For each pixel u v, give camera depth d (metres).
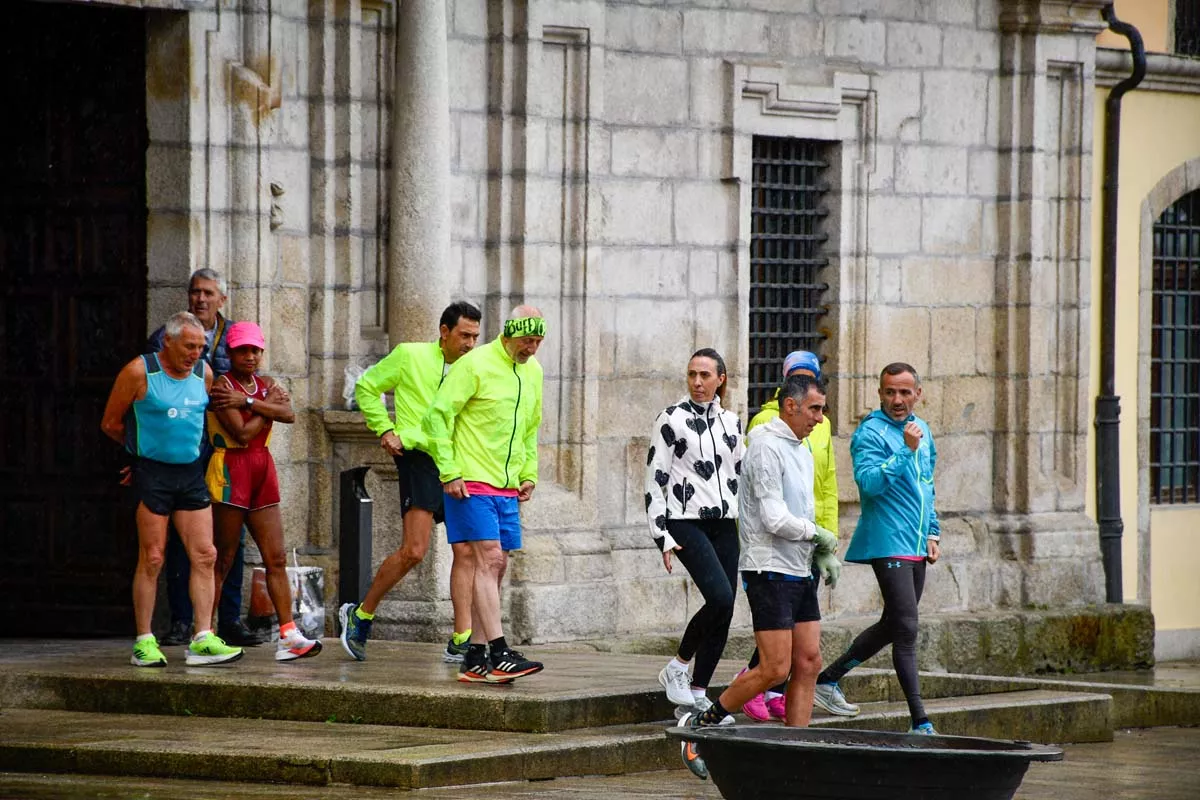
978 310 27.17
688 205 24.44
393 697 17.27
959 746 13.63
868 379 25.97
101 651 19.88
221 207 21.27
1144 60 28.34
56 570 21.72
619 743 16.70
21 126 21.70
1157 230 29.80
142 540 18.48
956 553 26.72
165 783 15.47
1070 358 27.67
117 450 21.52
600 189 23.59
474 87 22.83
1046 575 27.25
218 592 19.50
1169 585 29.64
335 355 22.00
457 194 22.66
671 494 17.14
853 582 25.78
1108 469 28.34
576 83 23.30
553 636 22.80
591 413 23.44
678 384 24.42
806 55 25.42
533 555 22.81
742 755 13.21
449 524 18.11
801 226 25.81
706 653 17.31
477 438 17.98
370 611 19.16
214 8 21.19
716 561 17.11
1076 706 20.50
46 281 21.69
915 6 26.33
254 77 21.36
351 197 21.95
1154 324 29.80
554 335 23.31
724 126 24.67
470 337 18.89
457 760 15.56
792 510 16.42
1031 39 27.16
